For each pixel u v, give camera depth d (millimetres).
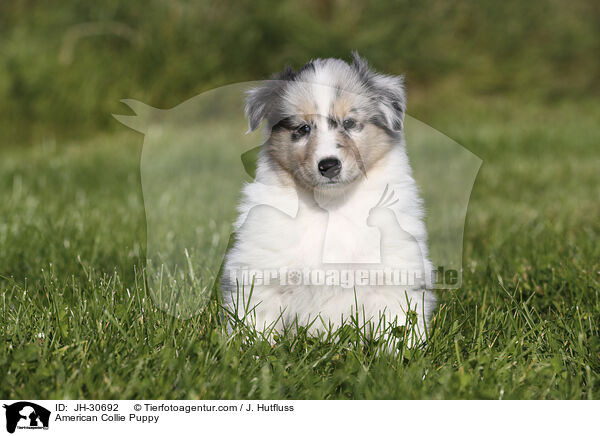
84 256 5234
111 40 13109
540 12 17094
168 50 12977
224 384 3127
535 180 8648
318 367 3414
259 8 13922
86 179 8555
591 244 5473
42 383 3092
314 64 3873
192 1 13883
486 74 15219
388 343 3582
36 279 4730
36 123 11977
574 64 16391
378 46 14328
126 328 3674
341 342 3588
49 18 13367
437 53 15195
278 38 13703
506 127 12141
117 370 3164
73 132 12062
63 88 12133
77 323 3604
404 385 3125
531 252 5277
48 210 6719
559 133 11578
